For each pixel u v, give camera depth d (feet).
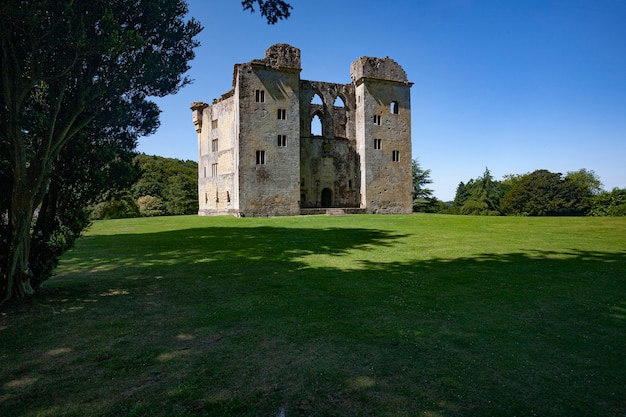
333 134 158.20
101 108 32.14
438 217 118.01
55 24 24.79
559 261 43.88
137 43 27.50
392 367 17.70
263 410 14.24
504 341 20.75
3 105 27.53
